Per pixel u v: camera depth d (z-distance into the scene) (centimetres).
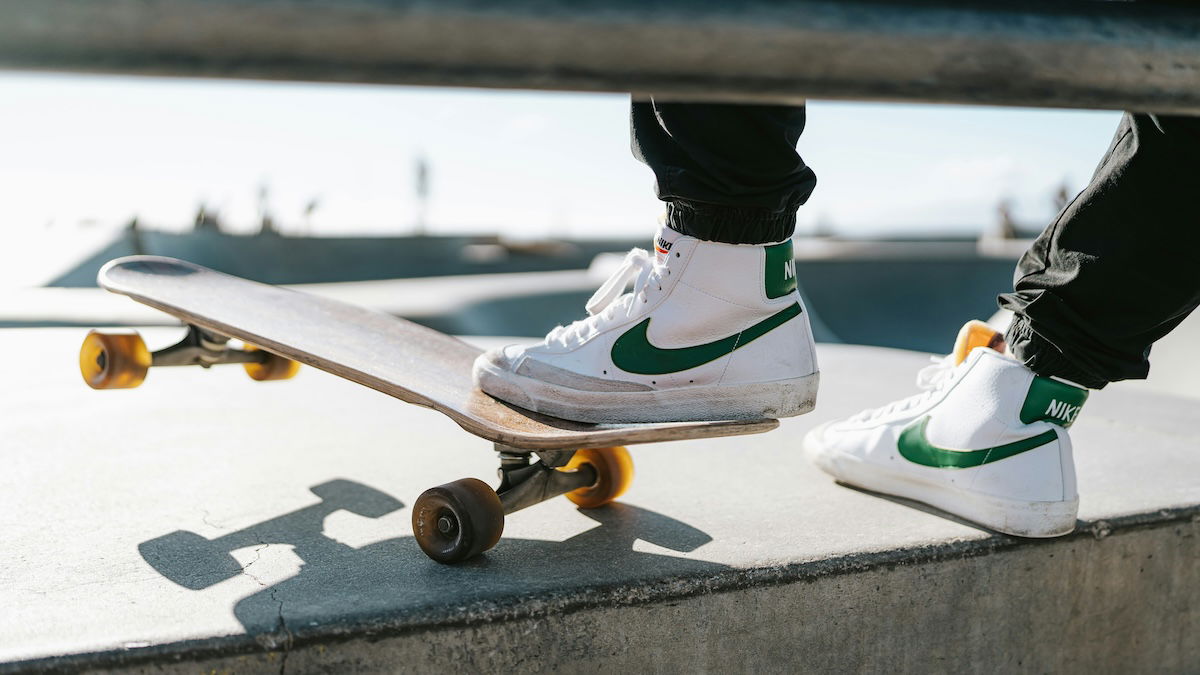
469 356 199
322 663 110
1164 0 65
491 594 121
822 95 58
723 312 149
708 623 131
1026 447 153
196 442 216
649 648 128
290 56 49
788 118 133
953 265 1455
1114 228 137
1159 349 421
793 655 137
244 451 208
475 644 117
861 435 181
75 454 202
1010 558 152
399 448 214
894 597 144
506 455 150
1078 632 159
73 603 118
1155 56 61
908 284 1457
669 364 152
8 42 45
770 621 135
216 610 115
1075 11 61
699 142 135
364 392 284
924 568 145
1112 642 163
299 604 117
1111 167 136
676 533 152
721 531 153
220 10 47
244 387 287
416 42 50
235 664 107
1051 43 59
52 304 867
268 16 48
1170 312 141
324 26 49
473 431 132
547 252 2270
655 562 136
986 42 58
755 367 153
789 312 154
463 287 930
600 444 130
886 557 142
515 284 969
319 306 226
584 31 52
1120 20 62
